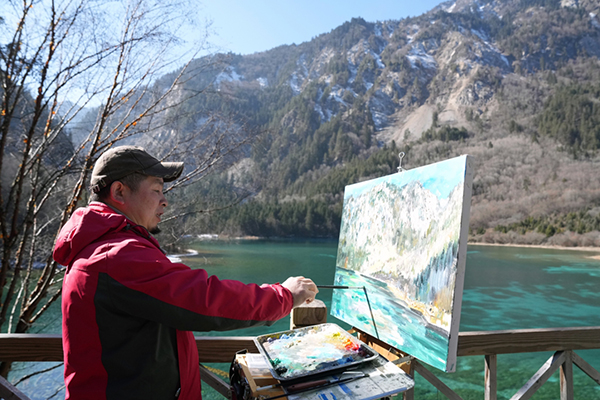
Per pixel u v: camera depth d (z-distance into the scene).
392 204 1.42
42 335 1.34
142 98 3.35
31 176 3.13
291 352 1.03
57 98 2.83
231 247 41.75
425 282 1.16
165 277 0.74
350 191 1.84
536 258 38.16
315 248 42.53
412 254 1.25
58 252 0.83
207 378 1.39
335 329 1.17
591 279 25.23
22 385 5.30
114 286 0.73
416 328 1.18
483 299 18.75
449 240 1.07
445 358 1.03
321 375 0.91
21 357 1.33
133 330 0.76
